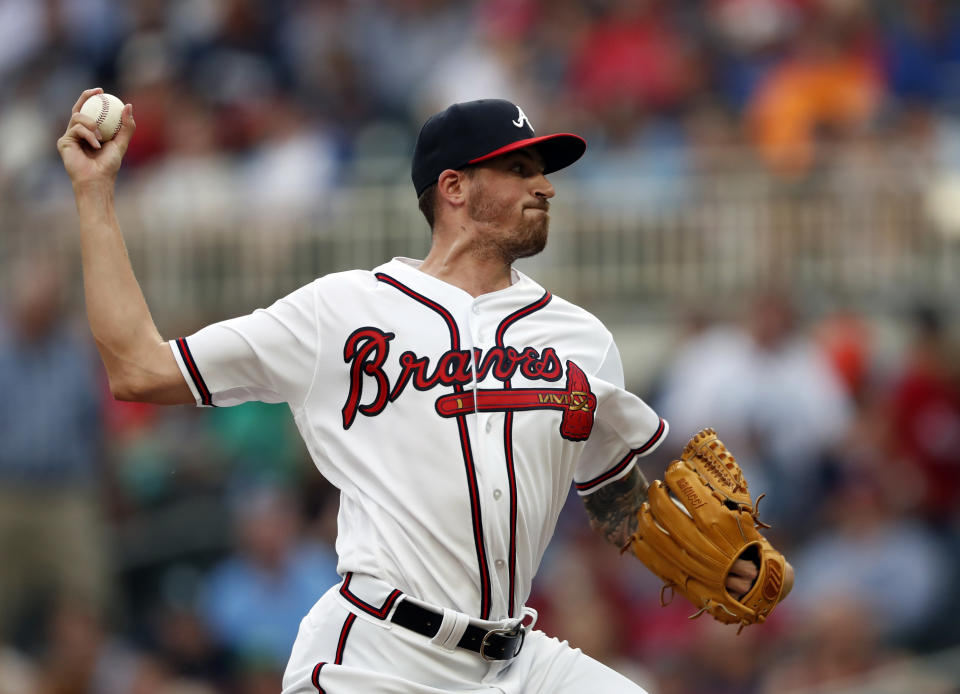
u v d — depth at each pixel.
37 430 37.44
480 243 13.30
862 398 37.22
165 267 44.00
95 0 51.22
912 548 33.28
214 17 49.09
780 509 34.69
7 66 51.66
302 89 47.50
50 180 47.03
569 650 13.73
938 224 40.03
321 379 12.85
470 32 47.56
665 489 13.90
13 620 37.53
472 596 12.58
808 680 30.23
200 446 39.81
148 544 38.78
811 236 40.50
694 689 30.77
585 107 43.53
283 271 43.25
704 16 45.62
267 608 34.16
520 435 12.74
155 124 46.50
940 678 26.95
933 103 43.56
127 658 35.19
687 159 41.59
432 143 13.45
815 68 42.31
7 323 40.00
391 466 12.62
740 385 35.88
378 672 12.45
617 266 41.47
